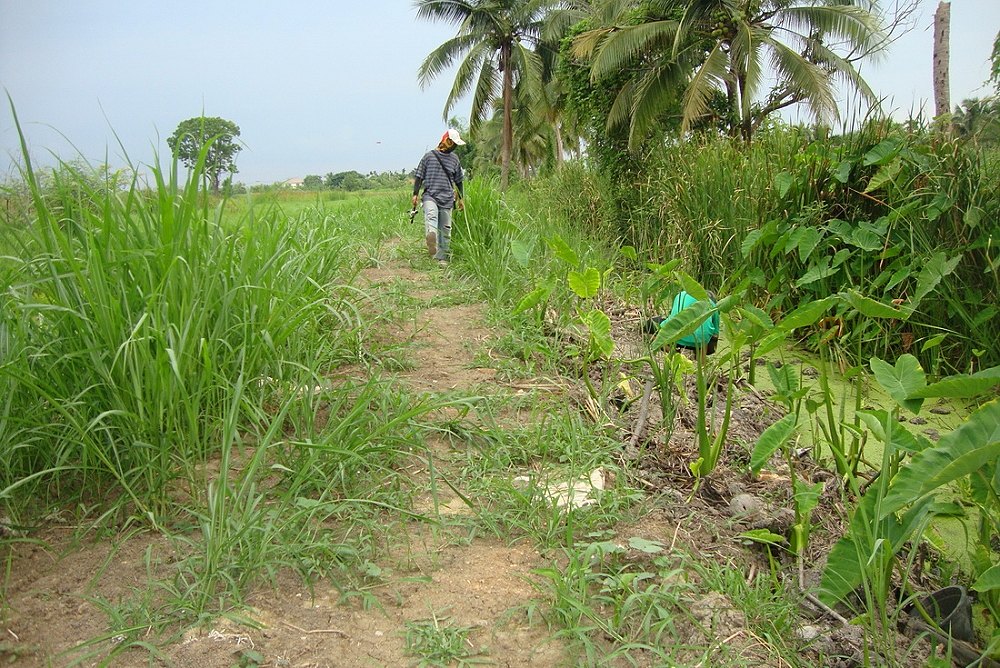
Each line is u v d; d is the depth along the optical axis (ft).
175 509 8.68
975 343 16.22
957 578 9.79
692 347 13.91
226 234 12.15
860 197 19.71
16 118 8.50
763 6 49.57
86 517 8.60
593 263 23.38
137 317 9.47
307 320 12.34
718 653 6.89
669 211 26.84
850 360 17.38
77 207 9.91
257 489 9.24
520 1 92.43
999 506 8.17
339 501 8.42
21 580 7.52
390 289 19.40
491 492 9.49
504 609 7.41
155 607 7.12
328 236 17.47
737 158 26.04
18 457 8.79
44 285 9.34
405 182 46.29
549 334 16.49
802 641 7.49
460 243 25.07
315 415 10.87
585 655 6.81
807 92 45.01
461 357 14.99
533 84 90.12
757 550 9.34
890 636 7.93
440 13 94.17
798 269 19.77
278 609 7.25
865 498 8.00
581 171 43.16
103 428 8.55
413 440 10.07
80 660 6.39
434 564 8.12
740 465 11.42
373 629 7.06
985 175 17.19
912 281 17.26
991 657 7.84
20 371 8.35
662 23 45.09
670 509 9.75
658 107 44.34
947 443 7.35
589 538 8.78
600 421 11.69
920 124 19.30
